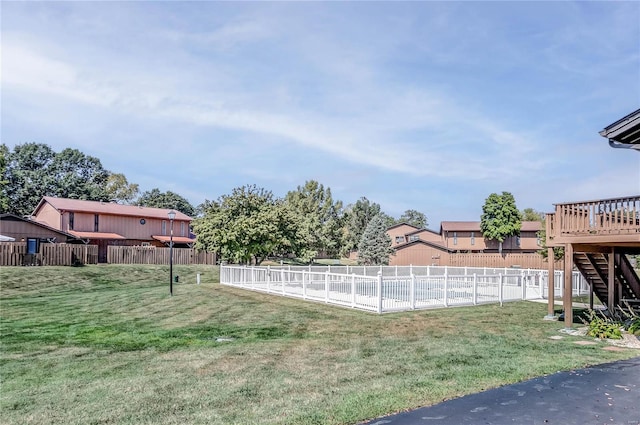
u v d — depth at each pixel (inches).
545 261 1448.1
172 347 390.6
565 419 207.2
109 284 1155.3
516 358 327.0
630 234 418.6
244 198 1126.4
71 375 296.7
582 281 855.1
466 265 1739.7
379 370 294.0
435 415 211.5
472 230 2155.5
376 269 1186.6
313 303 679.7
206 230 1119.6
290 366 309.4
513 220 2078.0
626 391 248.1
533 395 240.8
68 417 214.4
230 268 996.6
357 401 230.4
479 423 202.1
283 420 205.5
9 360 344.5
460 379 270.2
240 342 408.2
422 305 622.8
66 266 1304.1
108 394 250.1
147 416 213.6
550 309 532.4
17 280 1060.5
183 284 1112.8
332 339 414.0
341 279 675.4
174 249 1595.7
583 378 273.3
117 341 422.0
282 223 1155.3
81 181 2556.6
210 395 244.7
